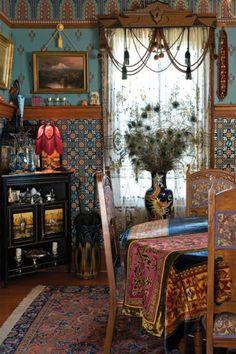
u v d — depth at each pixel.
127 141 4.70
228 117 4.89
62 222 4.71
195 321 2.27
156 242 2.56
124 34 4.84
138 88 4.90
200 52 4.82
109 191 3.01
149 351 2.94
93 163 5.01
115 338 3.15
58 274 4.77
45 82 4.96
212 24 4.77
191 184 3.79
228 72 4.91
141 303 2.55
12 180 4.30
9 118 4.69
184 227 2.96
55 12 4.92
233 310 2.12
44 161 4.87
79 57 4.93
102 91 4.92
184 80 4.87
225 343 2.12
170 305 2.28
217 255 2.06
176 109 4.88
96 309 3.69
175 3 4.86
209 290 2.09
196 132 4.88
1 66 4.49
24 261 4.72
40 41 4.95
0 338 3.15
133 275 2.58
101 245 4.97
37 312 3.63
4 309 3.72
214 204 2.01
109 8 4.89
